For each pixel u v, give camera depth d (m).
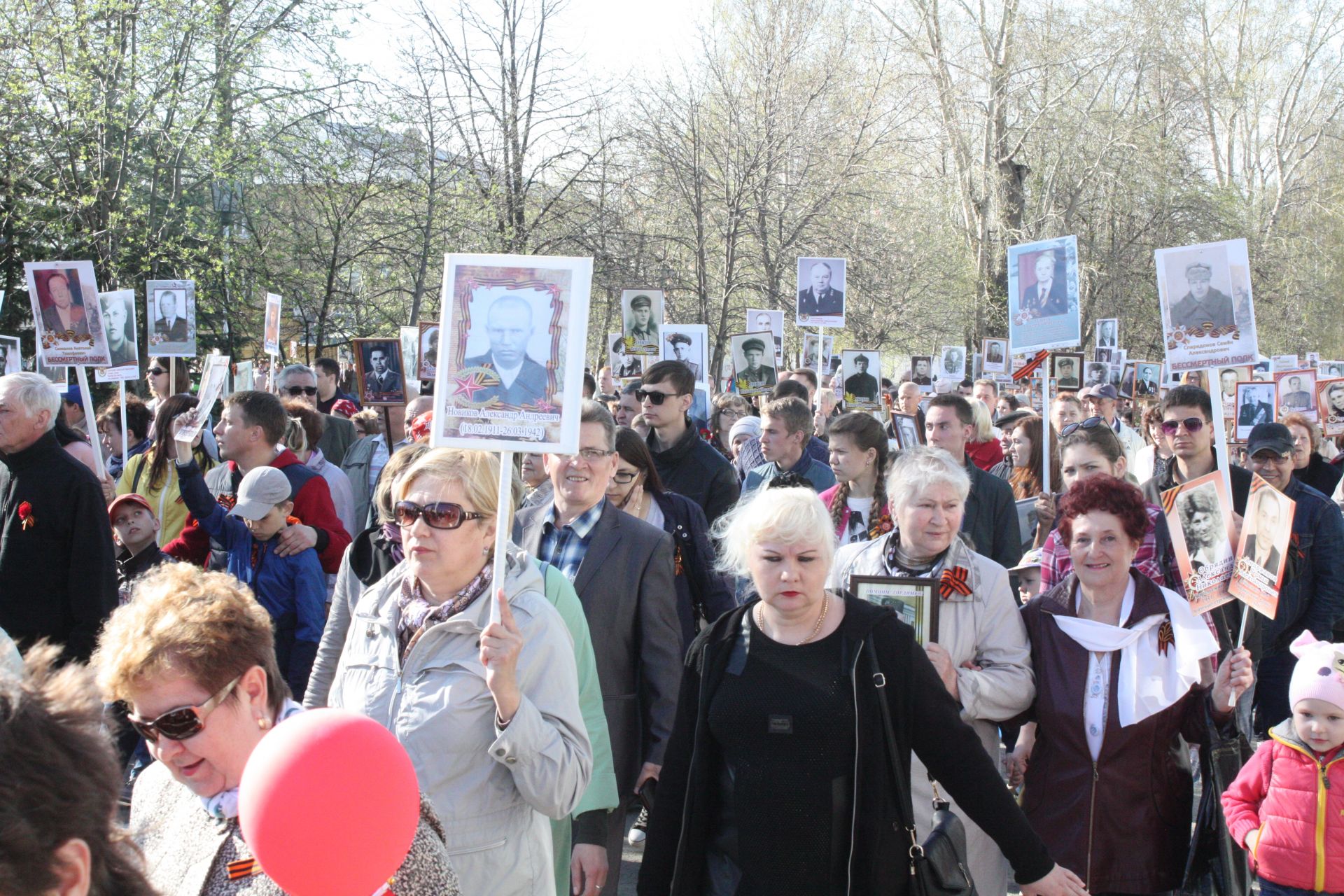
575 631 3.65
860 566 4.23
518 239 26.09
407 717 2.95
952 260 31.64
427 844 2.25
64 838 1.41
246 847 2.23
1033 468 7.95
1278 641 5.66
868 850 2.91
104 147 20.55
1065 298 8.04
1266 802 4.05
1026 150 35.84
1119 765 3.87
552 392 3.03
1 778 1.37
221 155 21.38
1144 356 39.06
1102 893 3.85
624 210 27.52
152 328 11.19
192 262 21.81
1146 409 8.20
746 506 3.13
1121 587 4.04
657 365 6.59
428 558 3.01
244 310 25.28
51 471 5.13
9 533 5.12
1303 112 45.19
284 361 23.92
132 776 5.08
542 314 3.05
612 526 4.34
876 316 30.14
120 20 20.69
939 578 3.95
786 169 28.41
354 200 25.34
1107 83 35.56
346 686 3.13
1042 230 34.78
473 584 3.07
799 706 2.96
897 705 3.00
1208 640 3.90
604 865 3.71
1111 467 5.77
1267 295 37.88
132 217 20.98
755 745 2.99
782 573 2.98
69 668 1.54
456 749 2.92
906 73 31.55
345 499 7.41
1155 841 3.86
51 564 5.14
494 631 2.84
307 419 7.45
